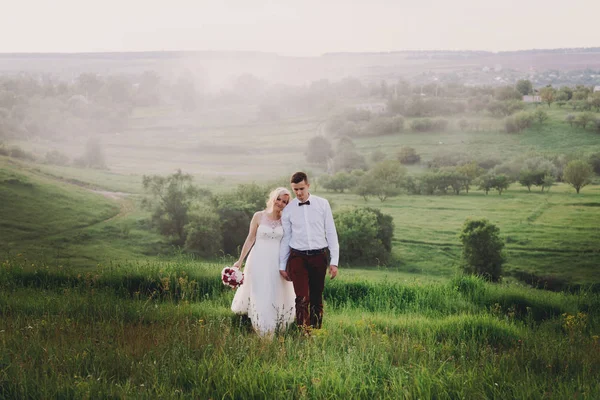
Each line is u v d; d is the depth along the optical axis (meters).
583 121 127.06
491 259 71.88
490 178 106.44
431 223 86.31
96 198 93.62
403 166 117.00
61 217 80.69
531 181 105.56
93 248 71.50
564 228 81.31
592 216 86.31
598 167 109.44
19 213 79.31
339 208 89.94
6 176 92.38
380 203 99.56
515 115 130.88
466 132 135.62
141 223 82.06
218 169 130.38
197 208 79.50
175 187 85.19
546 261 71.12
